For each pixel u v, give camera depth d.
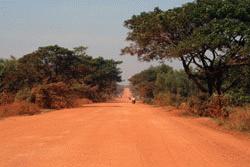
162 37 34.59
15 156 11.59
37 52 73.56
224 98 29.28
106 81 107.19
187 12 32.03
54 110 40.59
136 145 13.91
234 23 29.12
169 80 62.06
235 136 17.14
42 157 11.44
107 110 40.69
